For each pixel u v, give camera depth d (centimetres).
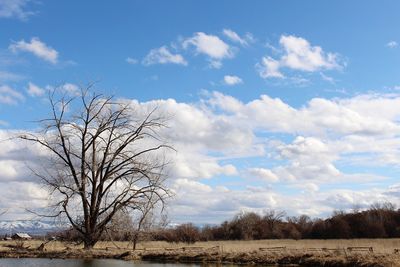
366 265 3231
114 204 5166
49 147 5003
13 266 3819
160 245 6531
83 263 4088
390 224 9775
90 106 5091
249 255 4078
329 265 3469
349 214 10281
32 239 7181
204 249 4841
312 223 11375
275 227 11512
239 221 11444
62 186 5019
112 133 5166
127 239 5791
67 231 5275
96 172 5175
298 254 3841
